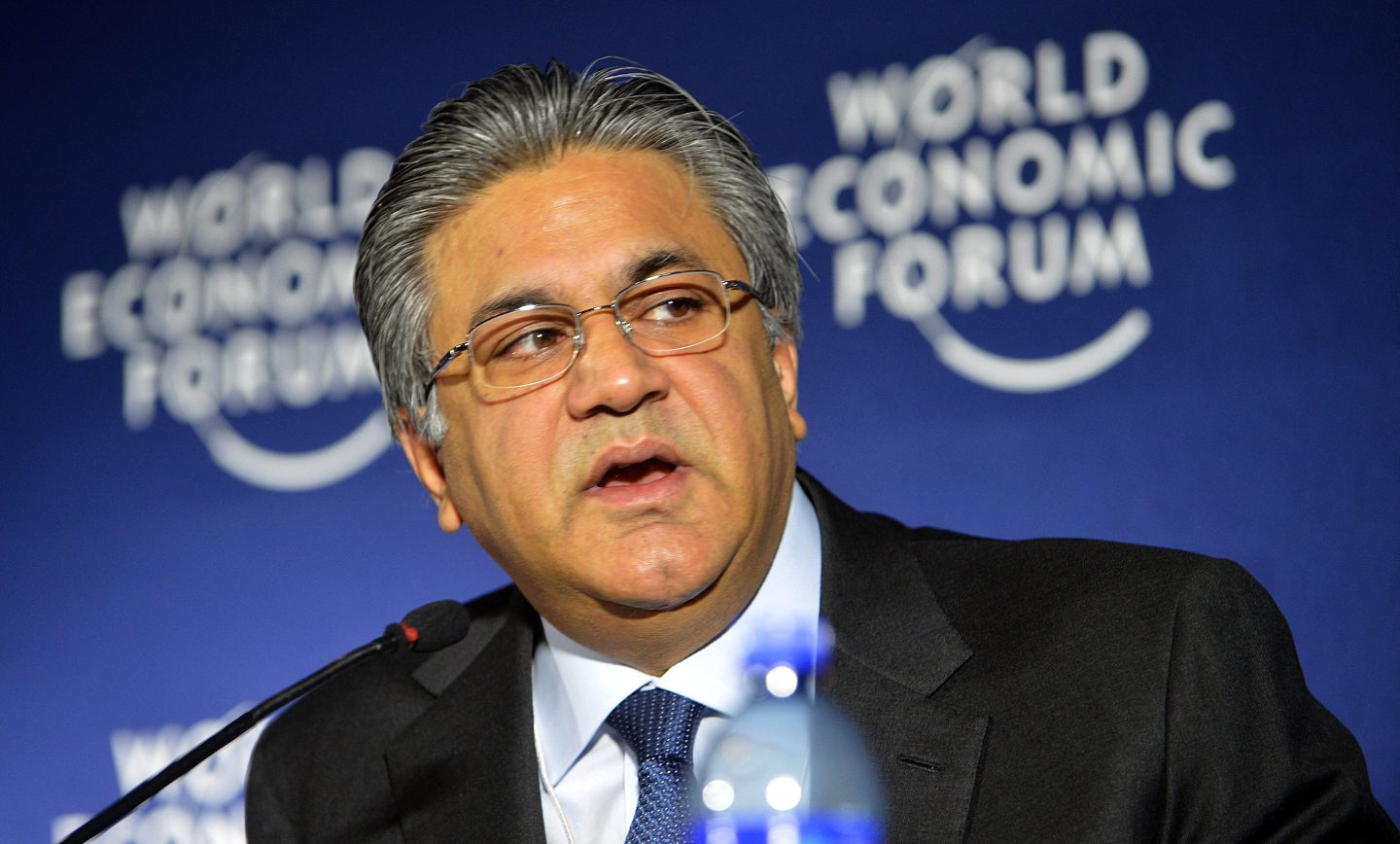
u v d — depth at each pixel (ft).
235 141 36.65
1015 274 29.86
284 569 34.60
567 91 17.83
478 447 17.35
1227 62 28.68
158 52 37.68
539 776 18.84
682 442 16.34
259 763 21.50
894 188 31.09
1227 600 16.62
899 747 16.49
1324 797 15.76
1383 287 27.07
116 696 34.91
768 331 18.31
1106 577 17.21
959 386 29.96
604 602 17.03
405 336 18.43
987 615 17.54
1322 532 26.86
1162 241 28.71
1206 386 28.02
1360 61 27.81
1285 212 27.89
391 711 20.92
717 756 17.37
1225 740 15.69
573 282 16.83
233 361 35.81
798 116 32.04
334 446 34.81
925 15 31.40
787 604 18.01
